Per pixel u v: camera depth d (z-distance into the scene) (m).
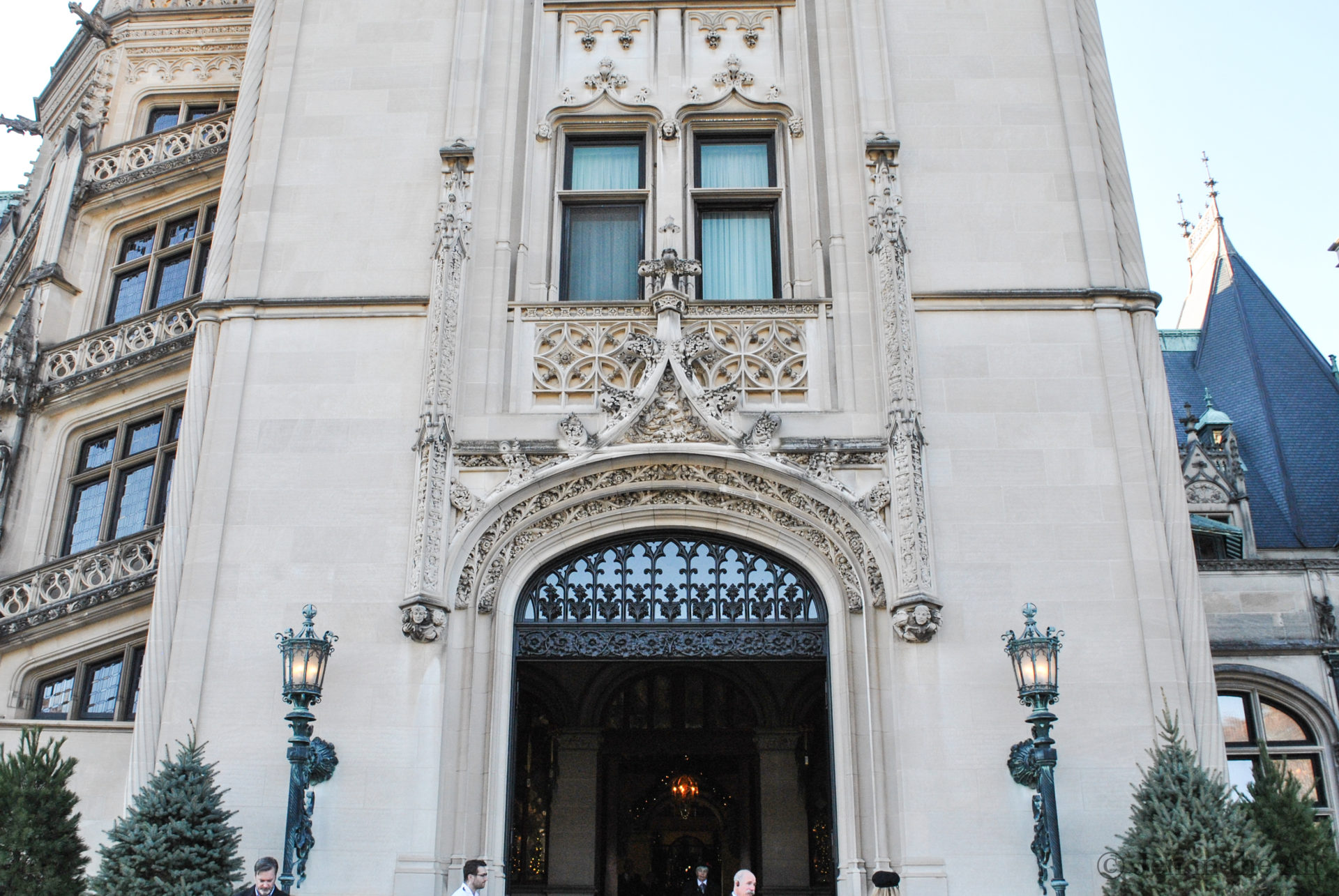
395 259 13.23
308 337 12.83
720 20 14.97
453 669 11.52
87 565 15.14
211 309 13.05
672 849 19.80
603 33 14.99
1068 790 10.76
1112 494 11.90
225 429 12.34
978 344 12.57
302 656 10.38
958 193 13.32
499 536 12.02
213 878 9.63
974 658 11.25
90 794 12.01
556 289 13.76
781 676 18.36
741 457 12.04
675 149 14.27
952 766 10.88
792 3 15.02
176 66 19.42
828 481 11.93
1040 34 14.18
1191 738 10.89
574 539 12.29
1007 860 10.58
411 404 12.47
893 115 13.61
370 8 14.61
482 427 12.40
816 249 13.45
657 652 11.99
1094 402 12.30
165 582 11.74
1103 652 11.25
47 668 15.00
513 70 14.34
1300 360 21.73
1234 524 17.81
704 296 14.05
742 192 14.29
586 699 18.25
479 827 11.08
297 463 12.22
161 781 9.95
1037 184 13.38
